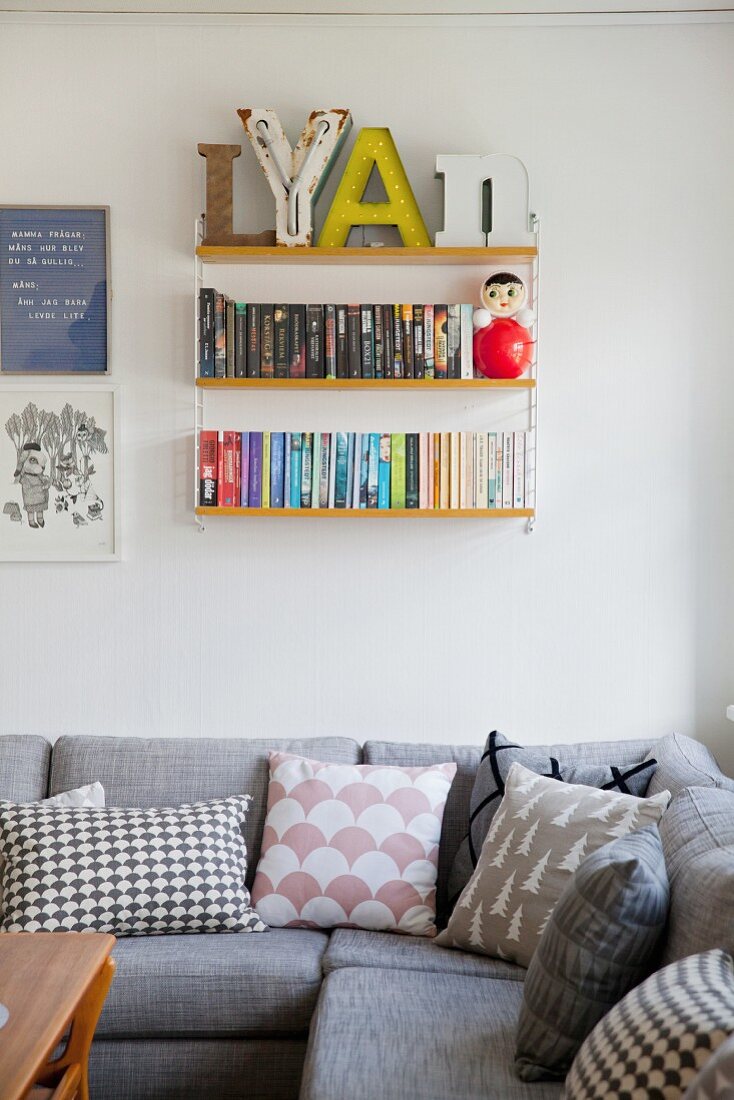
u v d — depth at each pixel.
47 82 2.93
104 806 2.63
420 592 2.93
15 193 2.93
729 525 2.91
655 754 2.56
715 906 1.61
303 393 2.93
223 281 2.93
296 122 2.93
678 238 2.91
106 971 1.88
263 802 2.67
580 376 2.92
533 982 1.73
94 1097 2.17
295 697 2.94
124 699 2.95
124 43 2.93
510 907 2.19
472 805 2.54
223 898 2.41
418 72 2.92
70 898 2.32
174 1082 2.18
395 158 2.85
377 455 2.82
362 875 2.47
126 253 2.94
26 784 2.69
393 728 2.93
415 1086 1.67
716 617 2.92
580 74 2.91
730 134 2.90
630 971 1.67
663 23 2.90
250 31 2.92
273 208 2.93
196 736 2.94
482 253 2.79
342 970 2.14
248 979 2.17
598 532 2.92
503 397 2.92
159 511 2.94
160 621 2.94
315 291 2.93
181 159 2.93
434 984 2.07
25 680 2.95
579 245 2.92
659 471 2.92
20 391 2.93
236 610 2.94
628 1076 1.31
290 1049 2.18
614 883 1.65
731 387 2.91
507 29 2.91
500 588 2.93
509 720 2.93
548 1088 1.68
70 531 2.94
